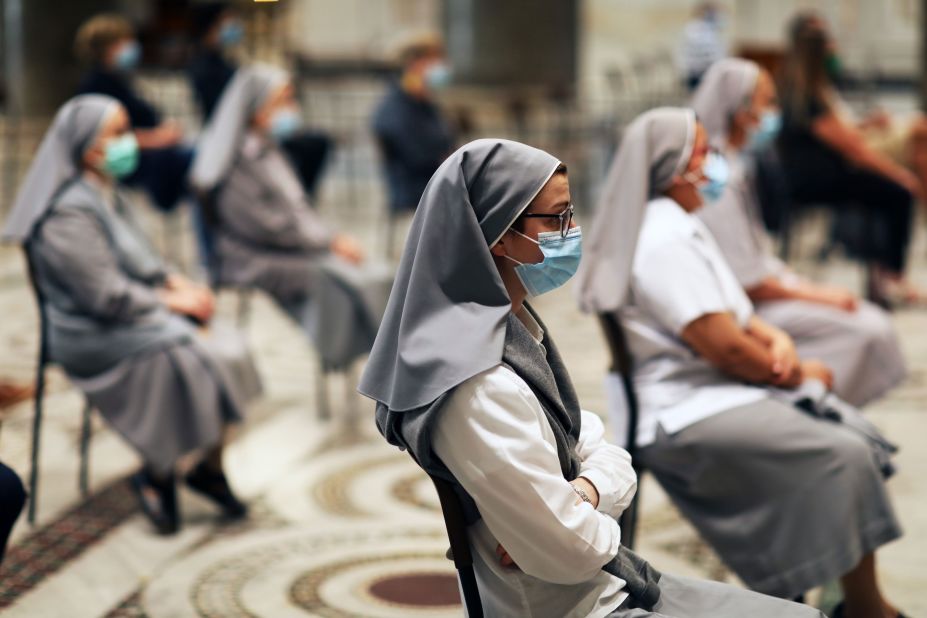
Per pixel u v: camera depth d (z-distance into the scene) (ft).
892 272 40.14
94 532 23.77
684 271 18.15
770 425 17.89
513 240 12.66
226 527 24.17
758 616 12.87
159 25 69.97
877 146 44.98
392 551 22.85
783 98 39.29
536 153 12.46
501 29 70.23
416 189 46.96
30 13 73.10
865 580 17.67
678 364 18.60
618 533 12.78
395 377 12.22
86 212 23.86
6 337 38.78
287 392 33.71
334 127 77.41
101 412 23.71
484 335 11.93
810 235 56.39
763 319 25.02
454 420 11.97
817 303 25.16
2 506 15.26
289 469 27.55
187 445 23.63
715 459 18.06
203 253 38.27
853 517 17.34
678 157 18.78
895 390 32.81
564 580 12.39
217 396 24.06
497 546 12.89
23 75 73.67
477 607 12.81
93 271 23.50
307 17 92.22
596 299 18.63
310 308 31.32
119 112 24.58
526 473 11.91
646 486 26.20
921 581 21.02
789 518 17.67
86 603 20.47
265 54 56.59
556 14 70.90
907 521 23.76
